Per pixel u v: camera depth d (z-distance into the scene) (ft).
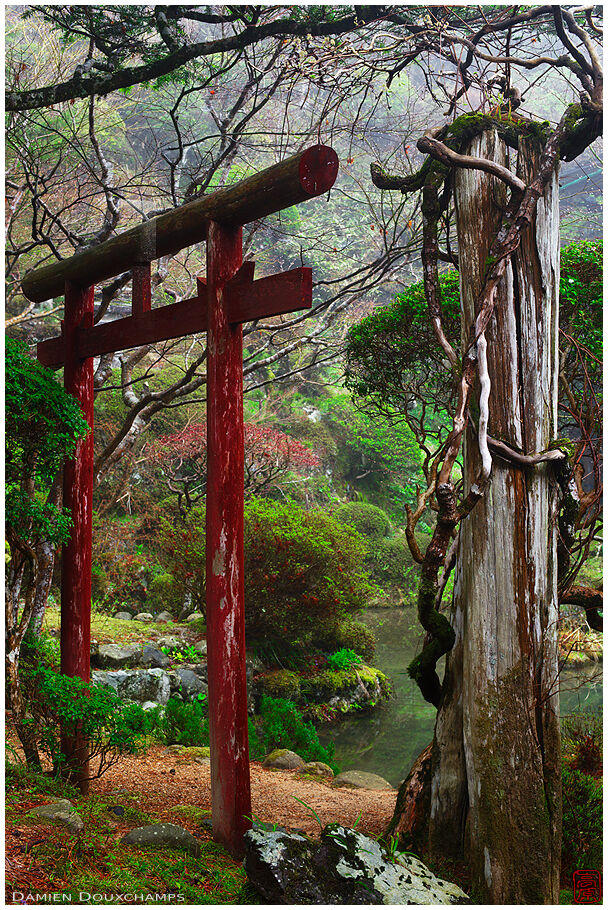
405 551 45.75
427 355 14.99
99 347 13.25
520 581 9.90
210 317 10.62
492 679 9.84
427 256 11.16
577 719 14.39
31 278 15.03
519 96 11.43
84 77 16.34
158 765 15.98
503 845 9.46
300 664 27.66
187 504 32.27
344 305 20.84
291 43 16.84
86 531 13.46
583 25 13.47
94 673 21.63
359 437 51.21
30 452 11.52
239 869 9.09
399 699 27.96
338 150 36.27
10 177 26.50
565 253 13.37
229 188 10.48
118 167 34.45
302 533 26.58
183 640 26.05
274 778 16.92
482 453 9.68
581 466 11.99
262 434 34.50
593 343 13.12
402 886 8.01
